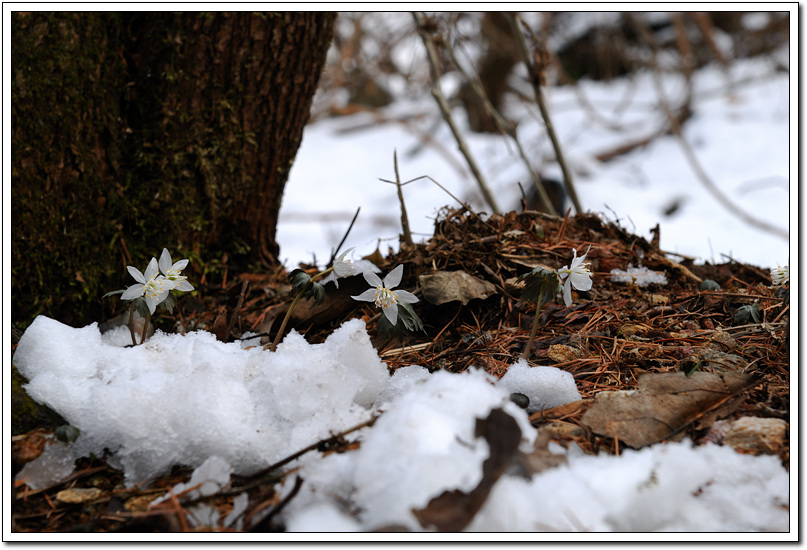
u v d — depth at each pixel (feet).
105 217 2.81
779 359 2.54
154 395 2.37
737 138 8.32
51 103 2.69
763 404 2.41
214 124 2.90
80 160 2.74
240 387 2.39
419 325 2.50
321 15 2.91
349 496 2.29
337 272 2.52
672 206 7.15
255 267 3.02
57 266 2.72
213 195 2.92
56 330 2.47
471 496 2.21
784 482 2.29
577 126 9.31
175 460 2.36
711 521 2.27
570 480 2.26
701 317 2.70
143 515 2.28
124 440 2.36
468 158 3.22
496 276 2.72
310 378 2.39
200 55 2.85
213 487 2.32
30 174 2.68
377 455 2.27
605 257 2.87
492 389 2.34
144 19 2.85
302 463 2.34
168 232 2.88
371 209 7.57
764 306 2.70
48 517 2.31
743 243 5.81
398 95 10.54
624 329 2.64
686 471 2.28
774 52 9.86
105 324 2.77
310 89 2.96
